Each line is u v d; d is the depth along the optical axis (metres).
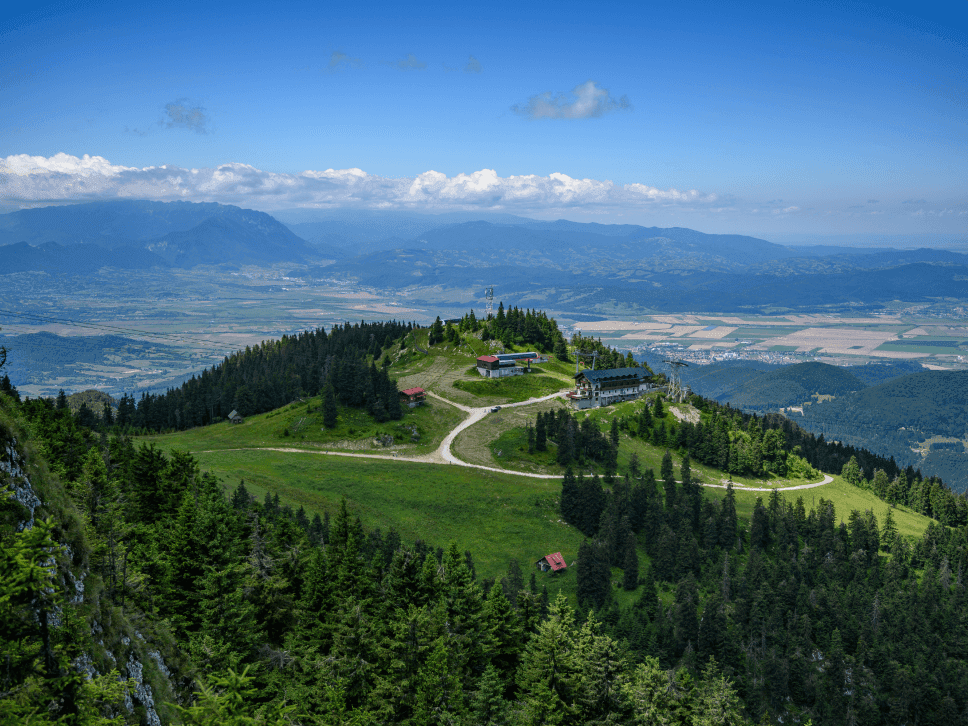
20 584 31.38
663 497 187.62
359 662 64.12
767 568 156.12
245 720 37.62
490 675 67.62
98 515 61.47
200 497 90.69
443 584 81.56
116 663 40.94
